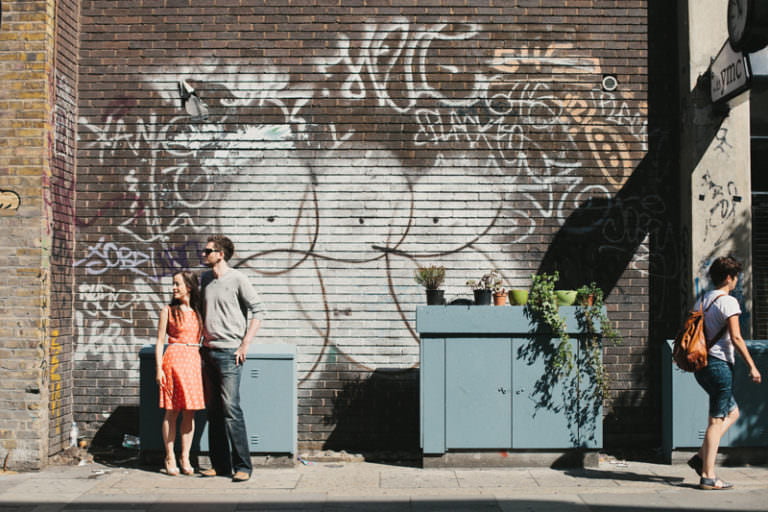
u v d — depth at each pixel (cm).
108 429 710
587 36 716
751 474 618
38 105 649
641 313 707
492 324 638
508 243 712
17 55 652
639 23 718
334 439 706
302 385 709
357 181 714
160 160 719
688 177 692
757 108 718
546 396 639
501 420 639
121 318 713
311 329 711
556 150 714
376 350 709
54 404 671
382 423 707
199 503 540
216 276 612
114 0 721
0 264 645
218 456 620
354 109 716
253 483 595
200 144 718
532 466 642
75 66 716
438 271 671
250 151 717
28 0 652
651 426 704
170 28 720
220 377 604
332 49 716
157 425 650
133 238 717
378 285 711
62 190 689
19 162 647
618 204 712
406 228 712
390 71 716
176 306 612
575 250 709
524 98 714
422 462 647
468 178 713
